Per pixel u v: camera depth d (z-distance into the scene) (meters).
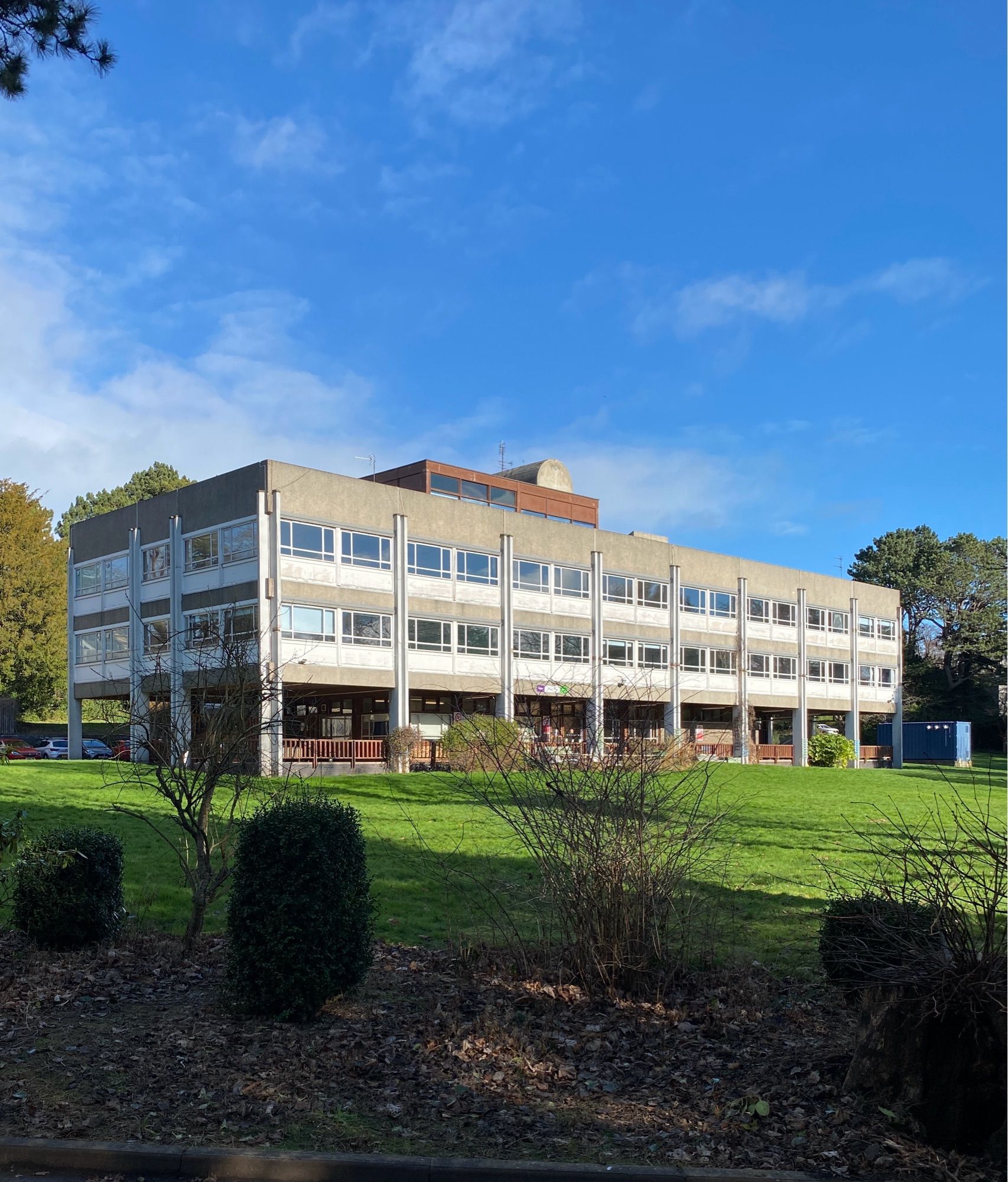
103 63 10.48
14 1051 6.64
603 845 8.04
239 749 9.53
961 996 5.59
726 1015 7.48
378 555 39.66
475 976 8.35
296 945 7.26
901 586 85.62
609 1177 5.14
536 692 43.06
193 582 39.25
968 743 63.88
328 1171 5.18
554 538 46.31
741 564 55.19
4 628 60.75
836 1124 5.69
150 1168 5.24
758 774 36.16
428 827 18.09
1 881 9.19
